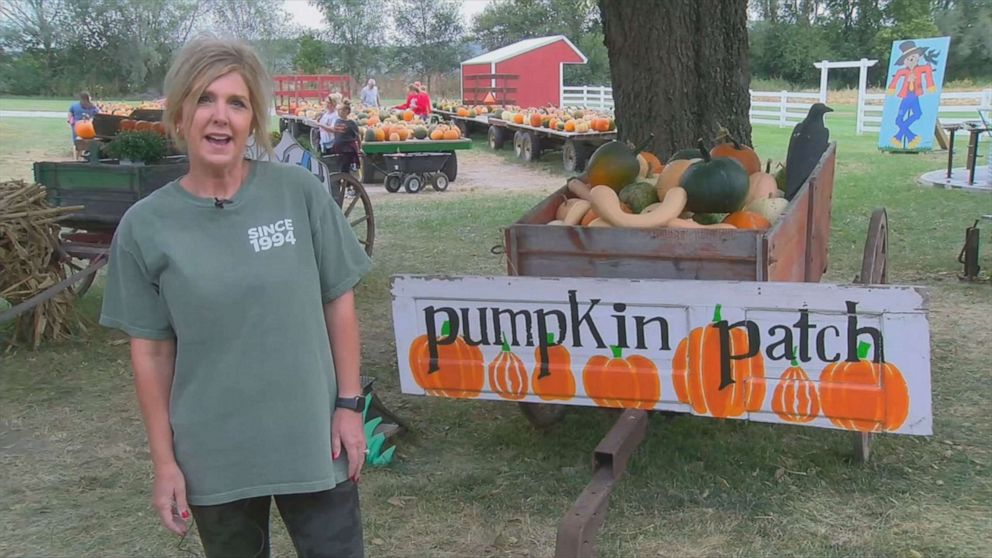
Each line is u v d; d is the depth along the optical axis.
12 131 27.92
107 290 2.30
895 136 20.31
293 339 2.31
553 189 16.69
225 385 2.29
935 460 4.45
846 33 59.00
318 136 21.45
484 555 3.75
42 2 59.31
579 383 3.92
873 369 3.52
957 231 10.51
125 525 4.13
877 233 4.69
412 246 10.80
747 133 7.39
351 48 68.75
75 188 7.41
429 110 25.28
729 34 7.26
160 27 61.97
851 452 4.52
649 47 7.21
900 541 3.69
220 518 2.40
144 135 7.43
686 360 3.75
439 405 5.50
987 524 3.81
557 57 37.88
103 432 5.28
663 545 3.73
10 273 6.80
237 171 2.31
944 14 57.88
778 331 3.61
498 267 9.55
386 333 7.18
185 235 2.24
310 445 2.35
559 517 4.04
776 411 3.68
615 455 3.62
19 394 5.92
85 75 60.25
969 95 24.97
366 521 4.03
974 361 5.99
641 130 7.34
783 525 3.84
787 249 4.32
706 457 4.50
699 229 4.08
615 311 3.80
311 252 2.37
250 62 2.26
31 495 4.45
